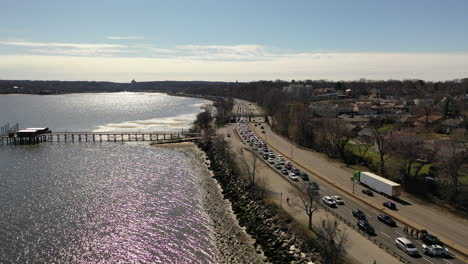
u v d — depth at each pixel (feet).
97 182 363.15
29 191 330.75
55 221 263.70
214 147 515.50
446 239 213.66
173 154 514.68
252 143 534.78
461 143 411.34
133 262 212.84
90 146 579.89
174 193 333.21
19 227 252.21
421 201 280.31
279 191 312.29
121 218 272.51
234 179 357.20
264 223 253.44
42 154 511.81
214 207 300.20
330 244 194.08
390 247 206.28
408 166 322.34
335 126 475.72
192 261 215.51
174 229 256.93
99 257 216.33
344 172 368.48
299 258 201.57
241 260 216.13
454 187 272.10
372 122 601.21
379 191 294.66
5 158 482.69
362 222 230.27
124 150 543.80
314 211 261.85
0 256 213.25
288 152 472.85
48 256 215.31
